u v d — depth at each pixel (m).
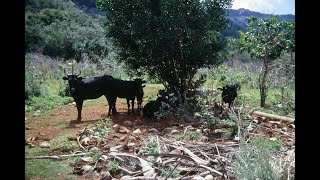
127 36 10.45
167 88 10.76
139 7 10.24
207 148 5.96
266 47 11.20
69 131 7.76
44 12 33.69
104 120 8.86
